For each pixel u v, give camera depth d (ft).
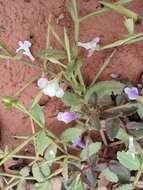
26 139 0.37
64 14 0.37
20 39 0.38
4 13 0.39
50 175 0.36
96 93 0.35
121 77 0.37
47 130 0.35
